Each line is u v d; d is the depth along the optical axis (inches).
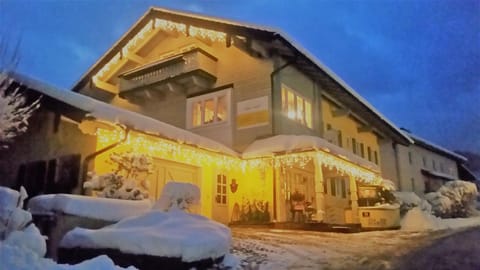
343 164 500.4
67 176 375.6
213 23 589.3
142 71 636.7
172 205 260.5
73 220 247.0
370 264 232.1
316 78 619.8
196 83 579.5
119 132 368.2
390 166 932.0
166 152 435.2
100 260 184.4
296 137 482.9
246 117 548.4
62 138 396.5
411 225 518.9
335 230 405.1
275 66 543.2
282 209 496.1
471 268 219.6
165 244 208.1
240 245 294.8
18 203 206.1
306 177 572.4
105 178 328.2
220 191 507.8
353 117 768.3
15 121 290.5
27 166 415.2
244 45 558.3
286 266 227.1
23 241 185.0
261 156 486.0
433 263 233.9
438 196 778.8
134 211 274.7
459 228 474.0
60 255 236.5
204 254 213.2
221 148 482.9
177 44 660.1
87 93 732.0
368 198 548.7
